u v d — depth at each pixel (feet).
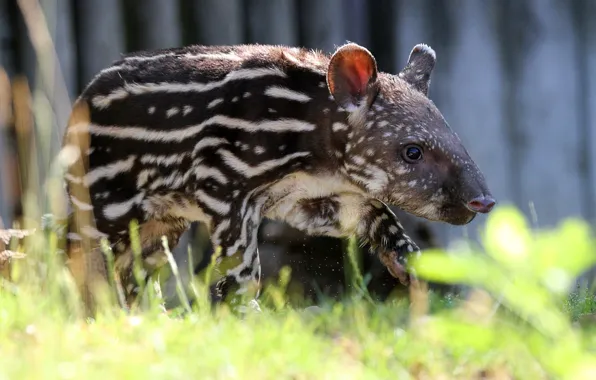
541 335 21.12
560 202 55.06
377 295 43.29
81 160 34.37
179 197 33.91
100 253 34.63
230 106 32.60
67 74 49.39
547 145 54.80
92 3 50.37
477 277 16.19
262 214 34.04
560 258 15.64
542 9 54.34
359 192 33.55
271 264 47.60
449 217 32.60
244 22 52.85
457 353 21.71
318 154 33.14
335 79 32.19
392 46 53.93
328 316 26.09
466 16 53.62
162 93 33.22
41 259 31.76
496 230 15.81
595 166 55.31
